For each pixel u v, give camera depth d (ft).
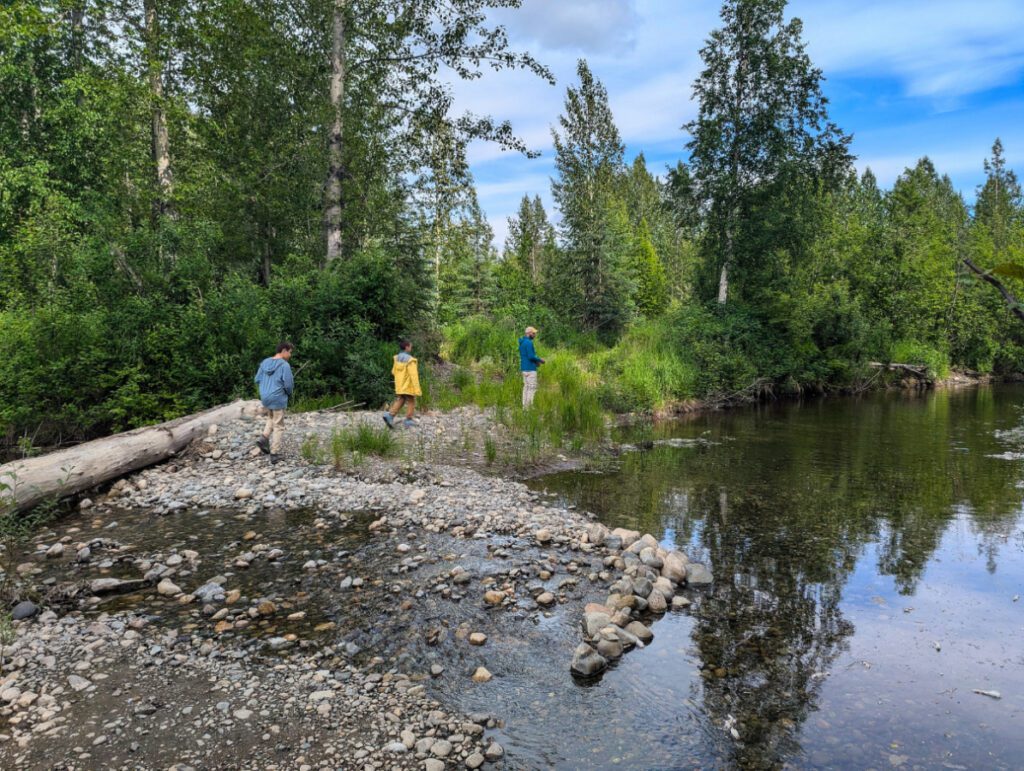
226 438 34.78
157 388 39.09
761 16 82.84
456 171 61.62
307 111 67.87
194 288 42.86
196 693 12.93
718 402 71.20
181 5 60.39
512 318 83.66
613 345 88.07
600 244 93.20
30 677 13.38
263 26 59.98
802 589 19.47
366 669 14.19
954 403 75.66
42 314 35.60
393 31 56.24
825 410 67.82
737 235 86.43
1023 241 149.28
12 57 58.08
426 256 65.82
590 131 96.73
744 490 31.91
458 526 24.13
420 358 54.75
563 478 34.40
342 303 49.88
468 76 57.52
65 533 23.24
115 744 11.23
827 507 28.71
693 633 16.51
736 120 84.02
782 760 11.44
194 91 64.85
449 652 15.10
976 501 29.71
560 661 14.87
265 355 43.52
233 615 16.75
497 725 12.34
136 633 15.43
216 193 63.57
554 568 20.52
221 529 23.67
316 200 69.51
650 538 22.89
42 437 35.91
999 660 15.14
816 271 100.22
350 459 33.19
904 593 19.11
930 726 12.51
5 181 53.62
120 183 63.10
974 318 120.78
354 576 19.36
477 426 43.68
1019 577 20.36
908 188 149.48
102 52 63.77
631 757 11.44
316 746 11.37
